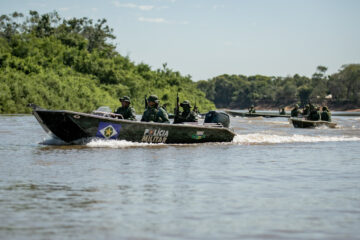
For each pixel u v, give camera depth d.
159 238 7.67
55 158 16.83
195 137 23.62
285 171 14.62
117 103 98.56
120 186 11.78
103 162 15.95
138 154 18.38
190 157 17.78
